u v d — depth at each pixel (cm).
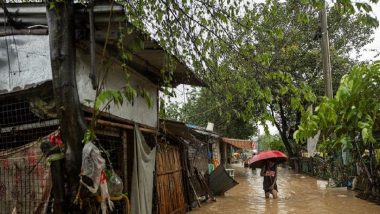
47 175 578
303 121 636
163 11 650
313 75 2642
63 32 523
